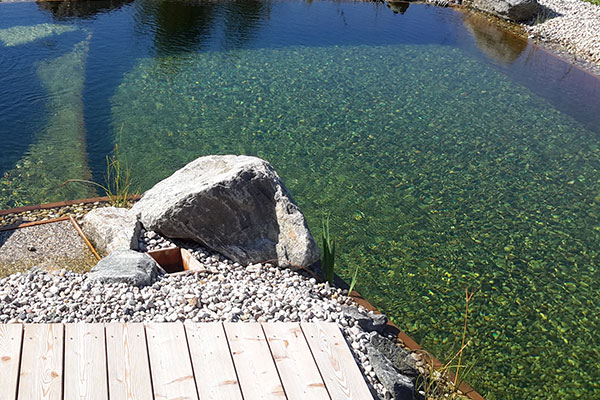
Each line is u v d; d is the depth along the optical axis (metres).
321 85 11.38
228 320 4.22
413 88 11.64
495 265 6.67
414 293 6.11
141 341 3.61
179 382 3.31
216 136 9.07
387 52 13.59
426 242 6.98
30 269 4.88
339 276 6.02
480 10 17.36
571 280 6.52
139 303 4.27
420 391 4.29
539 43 14.91
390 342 4.49
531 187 8.42
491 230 7.32
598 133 10.34
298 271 5.46
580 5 17.06
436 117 10.44
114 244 5.27
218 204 5.29
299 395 3.35
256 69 11.87
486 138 9.81
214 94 10.55
